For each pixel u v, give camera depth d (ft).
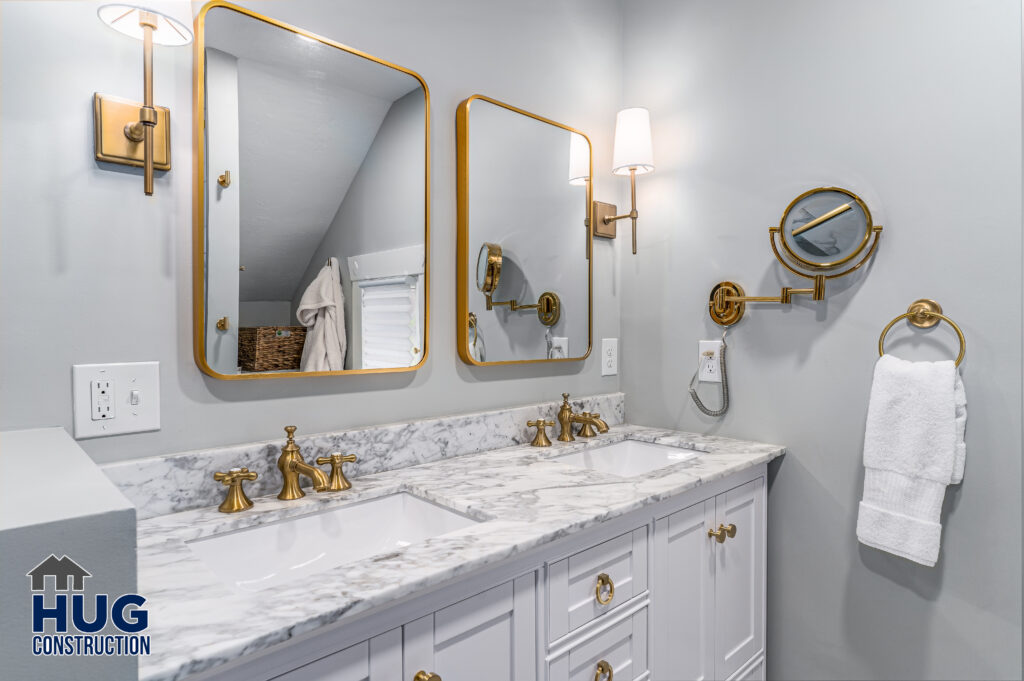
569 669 3.51
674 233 6.18
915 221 4.65
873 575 4.91
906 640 4.75
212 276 3.65
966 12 4.42
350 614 2.38
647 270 6.42
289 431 3.76
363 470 4.31
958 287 4.45
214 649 2.03
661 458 5.75
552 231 5.83
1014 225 4.22
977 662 4.42
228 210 3.72
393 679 2.68
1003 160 4.26
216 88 3.66
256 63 3.84
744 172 5.64
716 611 4.79
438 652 2.86
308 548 3.61
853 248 4.92
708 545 4.66
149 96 3.18
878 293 4.84
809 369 5.24
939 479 4.28
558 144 5.90
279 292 3.96
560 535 3.26
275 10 3.98
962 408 4.35
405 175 4.64
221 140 3.68
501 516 3.46
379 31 4.54
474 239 5.10
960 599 4.48
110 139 3.28
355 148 4.33
